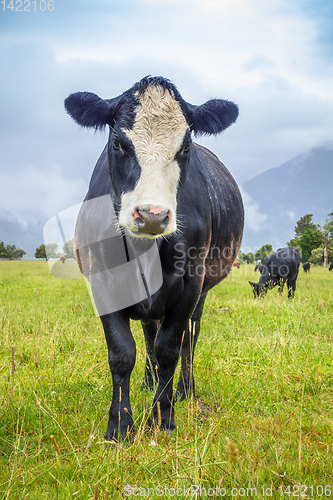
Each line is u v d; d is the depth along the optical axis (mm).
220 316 7855
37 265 25484
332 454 2912
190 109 3625
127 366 3309
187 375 4293
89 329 6520
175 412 3799
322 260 45906
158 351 3561
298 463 2689
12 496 2381
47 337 5941
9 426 3334
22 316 7359
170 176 3139
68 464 2779
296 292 13992
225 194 5098
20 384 4172
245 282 16562
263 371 4812
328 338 6324
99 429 3336
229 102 3678
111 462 2744
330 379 4664
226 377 4668
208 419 3465
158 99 3295
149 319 3639
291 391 4297
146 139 3156
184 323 3629
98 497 2303
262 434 3127
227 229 5016
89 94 3443
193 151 4387
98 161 4098
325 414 3635
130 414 3262
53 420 3324
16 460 2719
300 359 5285
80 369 4699
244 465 2635
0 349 5547
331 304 9164
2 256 47219
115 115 3420
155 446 2820
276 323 6863
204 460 2668
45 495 2467
